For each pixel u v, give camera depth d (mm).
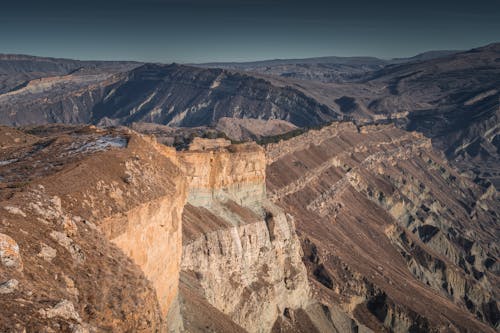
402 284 170875
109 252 42250
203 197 110312
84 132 77312
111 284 38625
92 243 41438
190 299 79375
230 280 101438
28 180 48156
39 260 34406
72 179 48281
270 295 109812
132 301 38938
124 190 52562
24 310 28219
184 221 100250
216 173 113312
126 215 49312
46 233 37344
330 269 157625
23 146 70188
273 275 115562
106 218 46312
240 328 82750
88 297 35625
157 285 58250
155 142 86750
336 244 180625
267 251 116438
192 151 110812
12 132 91625
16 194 40438
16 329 26500
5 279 30062
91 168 52094
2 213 36281
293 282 121250
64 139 69500
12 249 31875
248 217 116000
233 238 106500
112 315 36219
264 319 106812
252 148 125500
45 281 33031
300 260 128625
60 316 29656
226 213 111875
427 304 162000
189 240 95812
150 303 41312
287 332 111500
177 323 68312
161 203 57719
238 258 105625
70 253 37688
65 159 56844
